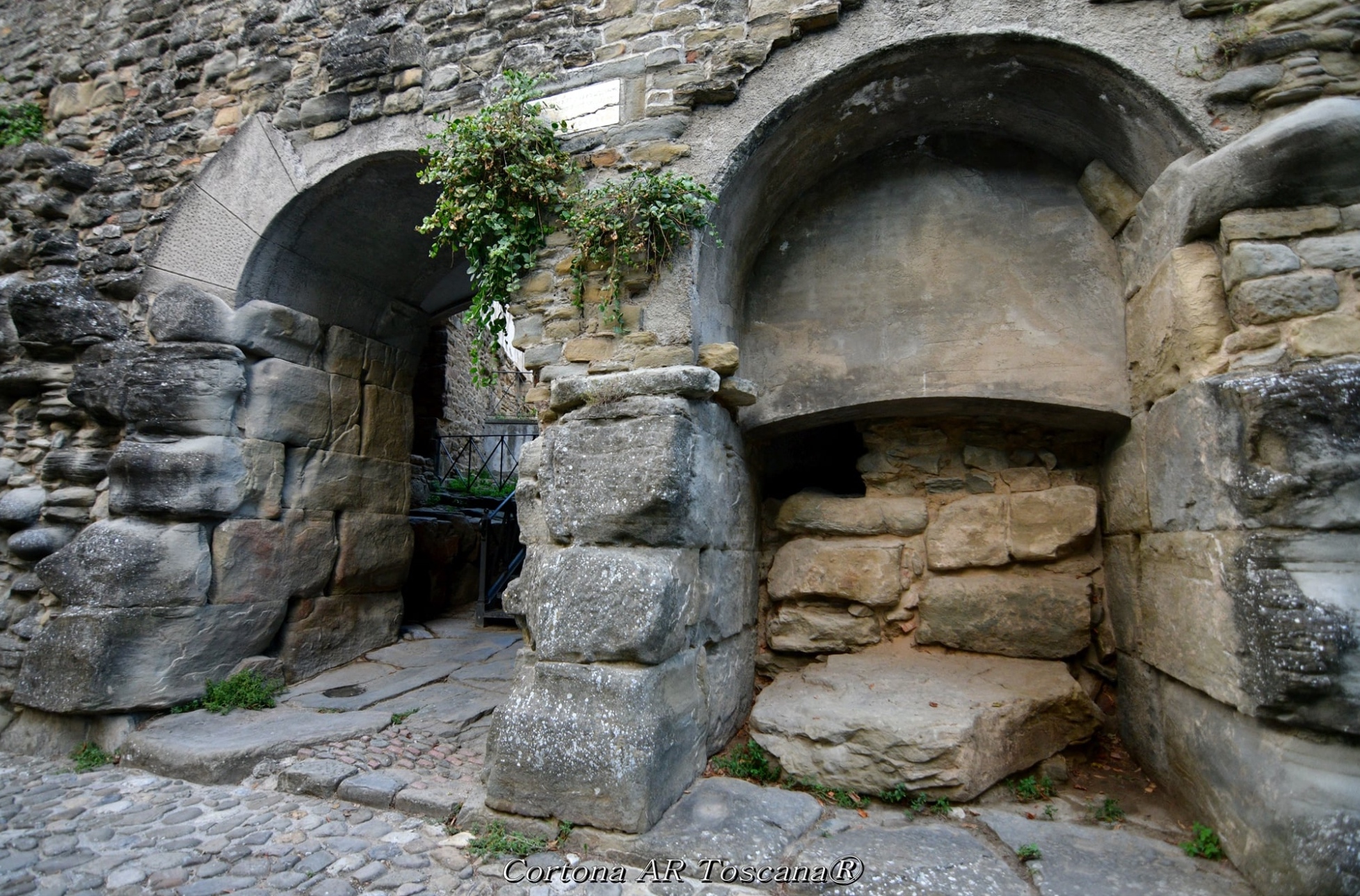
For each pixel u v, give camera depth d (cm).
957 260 352
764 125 319
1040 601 347
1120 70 283
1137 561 314
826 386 357
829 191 374
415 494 740
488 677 460
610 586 271
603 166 337
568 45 356
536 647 289
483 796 287
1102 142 318
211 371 414
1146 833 260
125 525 397
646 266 317
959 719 286
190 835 274
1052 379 329
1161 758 290
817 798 286
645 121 333
